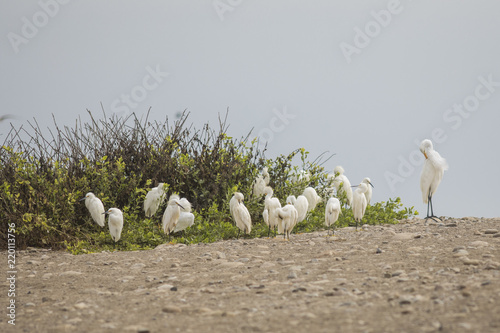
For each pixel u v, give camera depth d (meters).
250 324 18.69
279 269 29.00
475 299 19.45
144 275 30.34
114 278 30.02
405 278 24.06
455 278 23.47
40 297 26.56
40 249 44.97
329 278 25.77
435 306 19.06
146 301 23.97
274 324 18.47
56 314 22.66
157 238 47.25
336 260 30.06
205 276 28.50
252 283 25.91
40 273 32.88
